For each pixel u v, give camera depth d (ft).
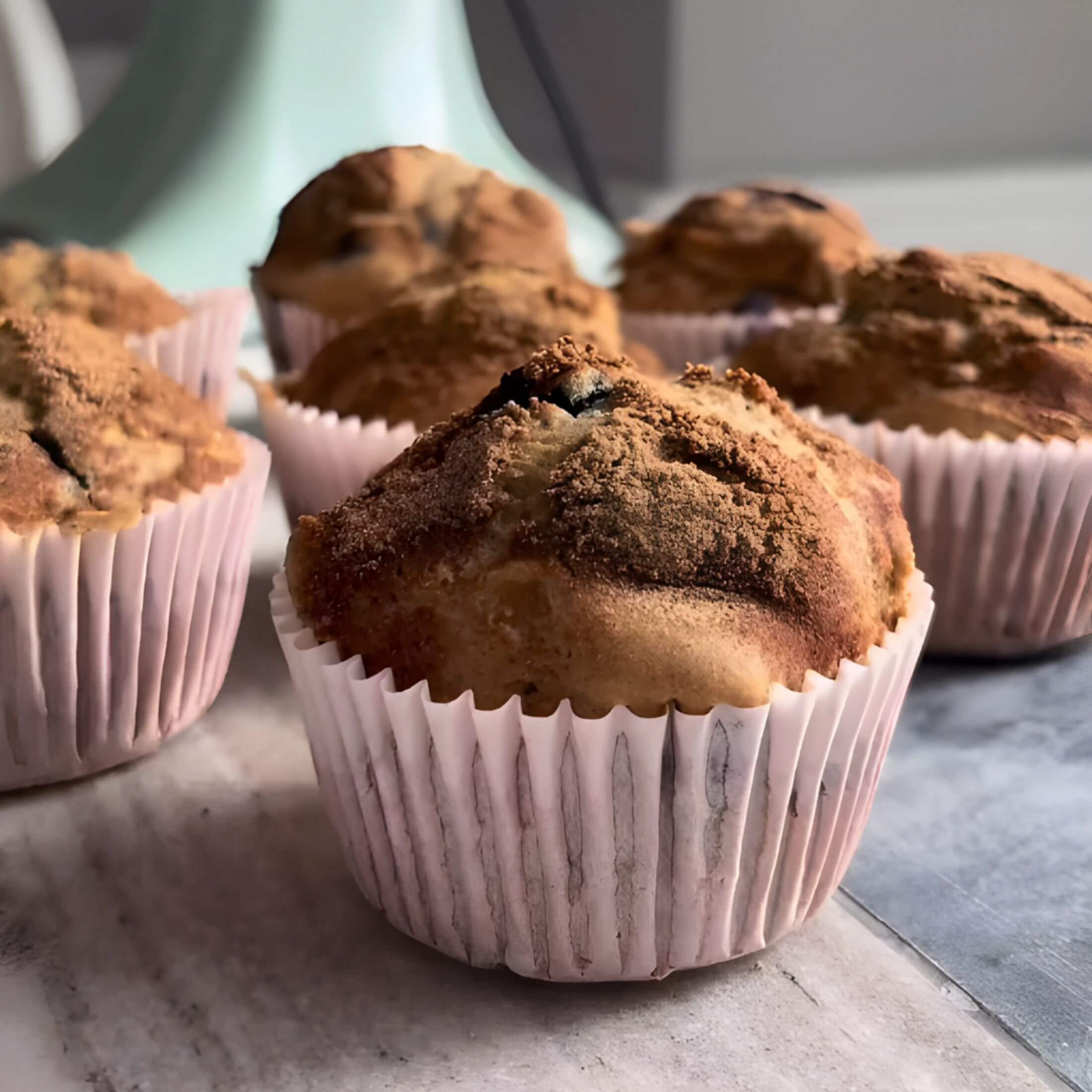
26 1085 0.78
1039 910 0.87
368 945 0.85
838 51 2.13
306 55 1.61
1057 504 1.01
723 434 0.84
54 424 0.93
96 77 2.35
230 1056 0.80
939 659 1.07
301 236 1.33
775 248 1.39
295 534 0.86
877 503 0.87
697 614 0.80
